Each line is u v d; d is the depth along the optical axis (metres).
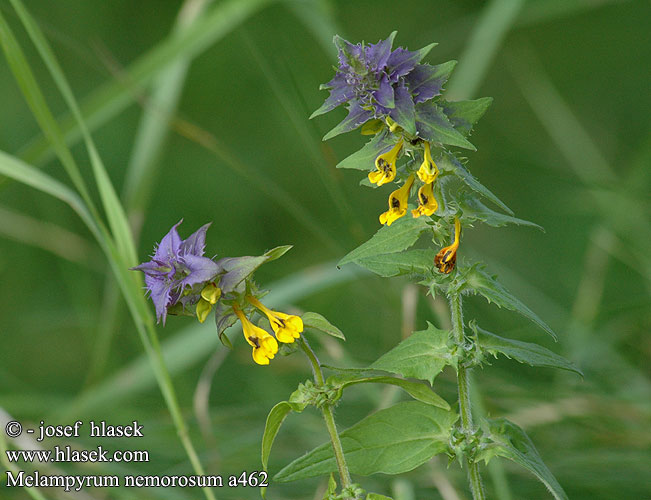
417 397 1.23
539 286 1.89
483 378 1.41
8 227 1.67
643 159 1.59
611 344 1.45
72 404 1.44
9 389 1.48
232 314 1.22
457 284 1.22
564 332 1.48
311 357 1.23
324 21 1.53
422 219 1.22
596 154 1.83
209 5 1.56
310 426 1.41
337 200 1.43
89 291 1.70
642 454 1.36
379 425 1.24
